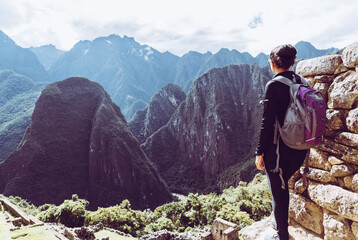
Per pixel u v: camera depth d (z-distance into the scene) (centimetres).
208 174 17588
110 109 17638
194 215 3906
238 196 4666
